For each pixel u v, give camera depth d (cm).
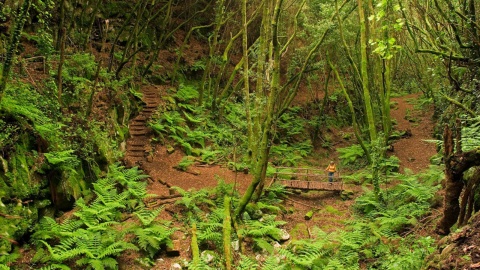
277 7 756
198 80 1738
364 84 988
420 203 816
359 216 908
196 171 1106
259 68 1124
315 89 2080
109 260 622
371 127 982
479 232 420
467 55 824
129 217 779
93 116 968
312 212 953
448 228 565
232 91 1605
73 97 930
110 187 813
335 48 1519
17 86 759
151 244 676
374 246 721
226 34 1817
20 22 572
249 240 768
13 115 689
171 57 1684
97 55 1292
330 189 1050
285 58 1955
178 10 1830
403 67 2398
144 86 1452
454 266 401
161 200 876
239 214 820
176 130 1288
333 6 1372
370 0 1022
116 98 1138
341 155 1478
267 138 822
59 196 726
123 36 1505
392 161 1197
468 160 498
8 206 620
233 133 1303
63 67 952
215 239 734
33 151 702
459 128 530
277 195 1020
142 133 1195
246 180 1084
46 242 628
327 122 1792
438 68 988
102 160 893
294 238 809
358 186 1130
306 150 1544
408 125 1738
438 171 936
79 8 1309
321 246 705
